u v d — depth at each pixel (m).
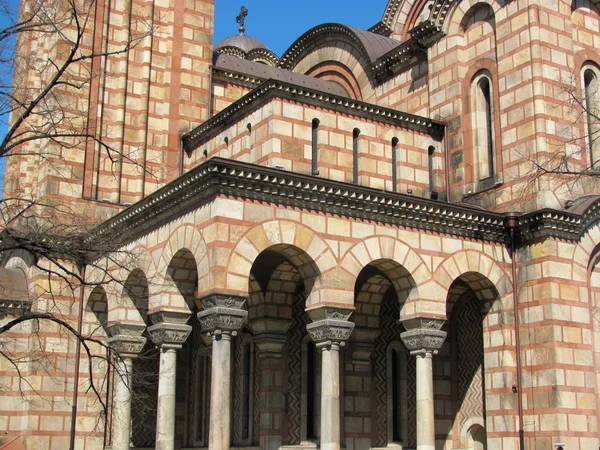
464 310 30.11
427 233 25.75
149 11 35.16
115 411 27.31
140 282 27.77
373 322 29.67
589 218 27.19
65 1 33.03
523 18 28.73
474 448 29.08
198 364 32.66
